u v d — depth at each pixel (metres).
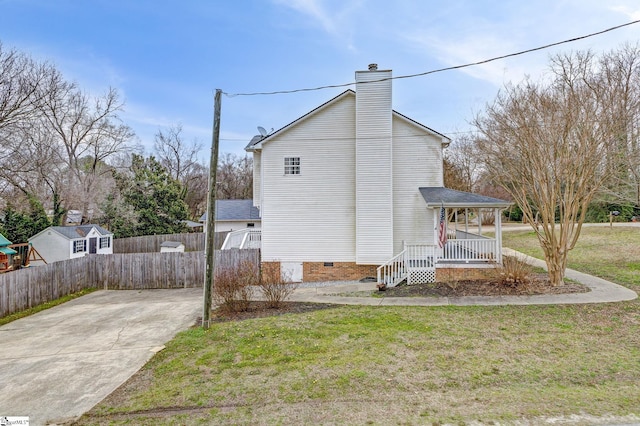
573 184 10.96
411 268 12.97
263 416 4.51
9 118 20.84
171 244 26.31
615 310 8.63
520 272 11.45
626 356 6.06
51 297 14.30
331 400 4.87
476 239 12.99
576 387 5.00
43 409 5.17
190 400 5.11
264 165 15.32
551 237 11.23
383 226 14.28
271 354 6.79
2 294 11.83
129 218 31.41
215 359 6.72
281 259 15.16
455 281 12.20
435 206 12.98
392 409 4.52
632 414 4.19
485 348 6.63
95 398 5.47
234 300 10.81
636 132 11.21
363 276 14.74
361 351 6.70
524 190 12.02
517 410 4.36
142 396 5.39
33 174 23.94
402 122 15.11
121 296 14.95
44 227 25.02
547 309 9.02
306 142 15.19
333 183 15.07
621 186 15.34
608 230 22.14
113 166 33.31
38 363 7.20
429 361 6.10
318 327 8.34
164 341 8.27
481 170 25.81
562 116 10.73
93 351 7.80
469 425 4.05
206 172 52.84
